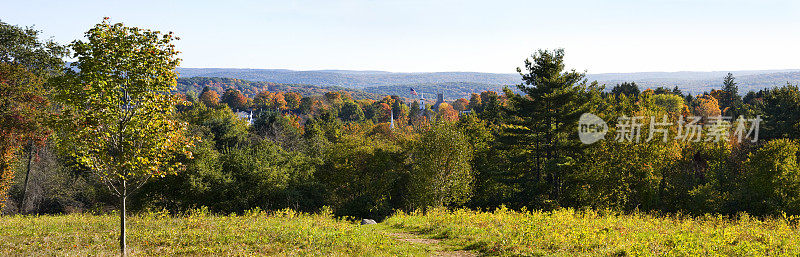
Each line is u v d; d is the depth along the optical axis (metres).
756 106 70.56
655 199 36.00
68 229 15.60
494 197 41.06
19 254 11.68
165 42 10.84
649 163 34.72
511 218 20.38
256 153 37.59
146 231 15.25
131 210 31.08
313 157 47.81
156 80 10.70
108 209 36.31
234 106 179.25
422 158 33.59
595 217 22.73
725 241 15.02
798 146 34.94
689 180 39.34
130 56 10.35
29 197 36.88
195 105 65.88
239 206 33.72
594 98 43.03
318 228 16.64
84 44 10.21
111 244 13.12
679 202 36.56
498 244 14.16
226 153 37.44
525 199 38.47
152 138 10.84
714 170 38.31
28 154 35.28
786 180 30.72
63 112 10.46
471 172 38.59
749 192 32.12
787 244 15.12
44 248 12.52
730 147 41.12
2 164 25.83
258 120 70.81
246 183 34.06
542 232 15.46
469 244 14.76
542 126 39.38
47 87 25.50
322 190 39.78
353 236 15.31
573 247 13.77
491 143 46.34
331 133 75.56
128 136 10.88
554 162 35.91
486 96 171.62
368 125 100.00
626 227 18.41
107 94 10.39
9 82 24.09
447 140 32.16
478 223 18.81
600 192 35.16
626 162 35.41
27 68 25.52
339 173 44.44
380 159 43.69
